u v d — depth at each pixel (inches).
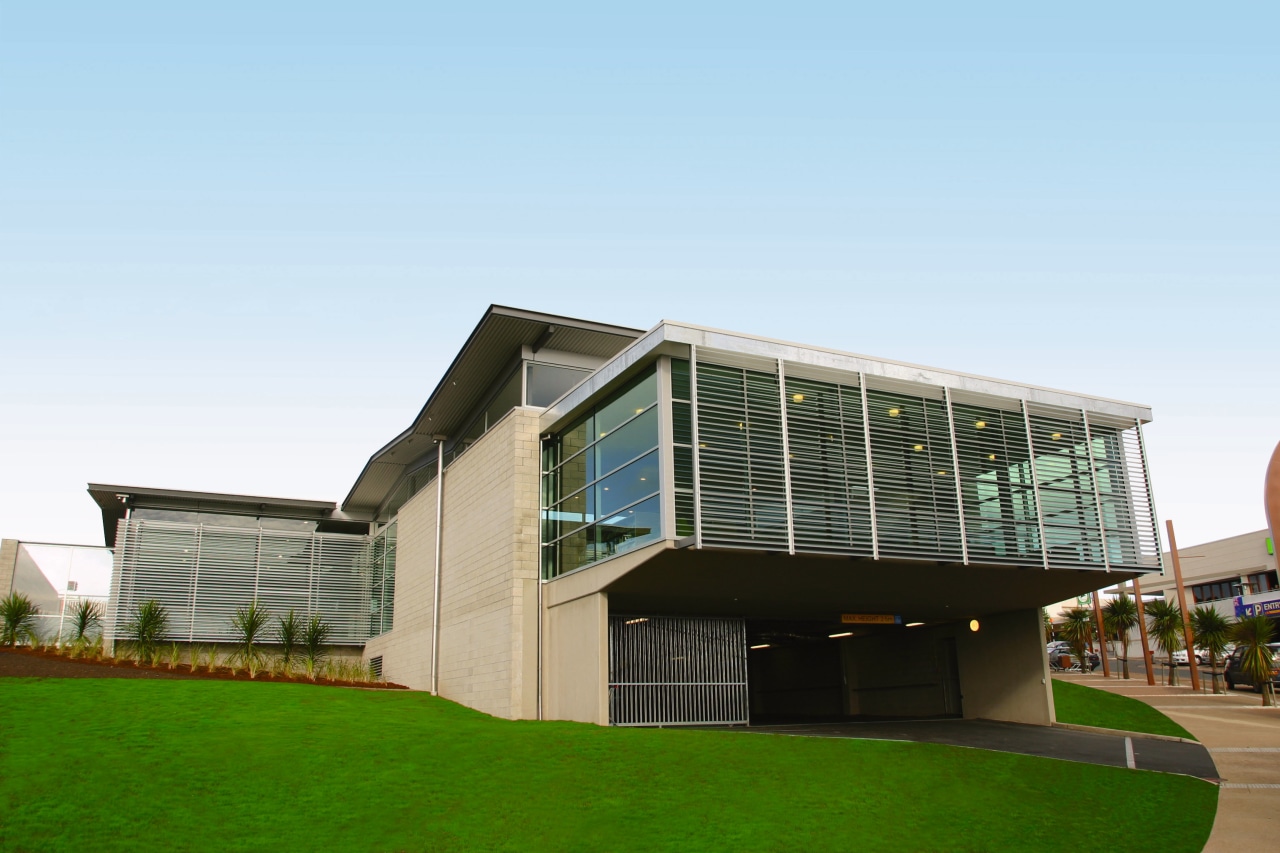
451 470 1066.1
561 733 669.3
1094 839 480.1
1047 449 824.3
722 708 831.1
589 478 800.3
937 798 539.2
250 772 537.6
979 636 993.5
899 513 736.3
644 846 447.5
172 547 1338.6
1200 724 930.1
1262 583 2218.3
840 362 737.6
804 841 460.1
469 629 937.5
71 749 562.9
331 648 1380.4
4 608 1082.7
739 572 725.9
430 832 461.4
